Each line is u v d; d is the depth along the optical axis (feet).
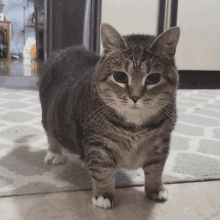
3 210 0.96
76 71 1.37
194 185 1.18
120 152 1.04
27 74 3.82
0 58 7.06
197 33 3.46
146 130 1.00
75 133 1.11
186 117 2.26
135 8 3.25
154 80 0.97
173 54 1.01
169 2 3.29
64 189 1.11
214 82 3.77
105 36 1.00
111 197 1.05
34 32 7.25
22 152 1.48
